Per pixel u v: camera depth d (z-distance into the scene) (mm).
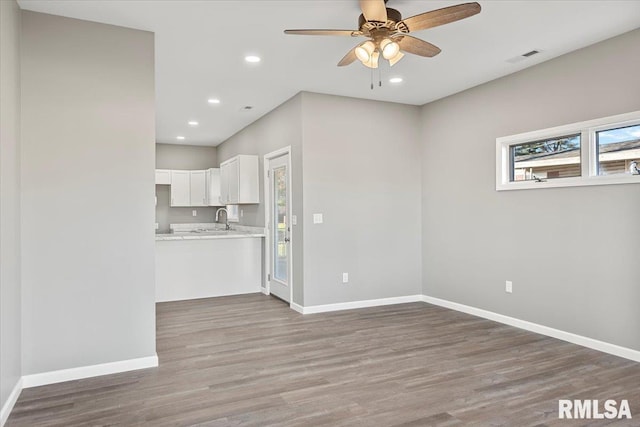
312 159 5016
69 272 3070
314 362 3398
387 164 5504
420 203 5738
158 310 5191
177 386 2941
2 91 2465
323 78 4504
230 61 3994
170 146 8695
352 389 2877
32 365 2951
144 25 3230
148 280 3328
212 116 6242
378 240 5438
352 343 3881
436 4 3000
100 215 3168
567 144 3961
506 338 4000
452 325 4480
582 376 3080
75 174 3090
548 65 4027
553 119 3982
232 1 2883
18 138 2857
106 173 3186
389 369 3236
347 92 5047
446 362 3379
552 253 4031
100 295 3168
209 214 9242
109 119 3195
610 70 3520
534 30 3369
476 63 4094
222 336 4121
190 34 3393
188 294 5863
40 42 2994
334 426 2385
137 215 3291
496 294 4633
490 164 4672
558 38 3521
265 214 6164
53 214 3021
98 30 3170
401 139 5598
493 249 4660
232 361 3432
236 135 7523
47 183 3004
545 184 4062
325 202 5094
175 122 6641
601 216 3619
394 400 2709
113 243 3211
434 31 3379
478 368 3246
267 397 2760
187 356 3557
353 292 5277
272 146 5891
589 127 3680
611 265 3547
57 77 3041
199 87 4809
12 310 2678
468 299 5004
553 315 4027
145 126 3314
